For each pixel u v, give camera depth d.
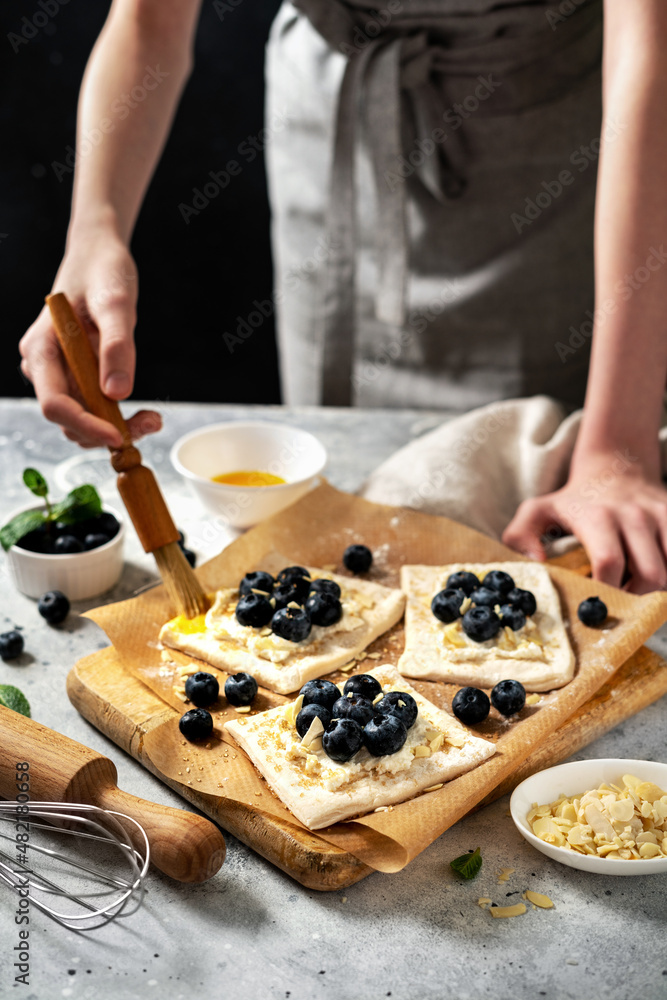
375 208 1.40
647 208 1.13
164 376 2.53
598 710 1.00
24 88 2.17
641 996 0.85
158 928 0.88
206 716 0.97
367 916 0.89
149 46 1.24
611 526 1.12
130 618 1.06
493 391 1.48
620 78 1.14
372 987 0.86
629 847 0.91
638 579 1.11
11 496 1.25
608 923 0.89
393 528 1.17
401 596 1.09
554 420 1.29
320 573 1.11
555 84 1.35
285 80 1.45
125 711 0.99
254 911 0.89
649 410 1.17
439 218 1.42
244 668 1.03
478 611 1.04
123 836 0.91
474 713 0.98
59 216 2.29
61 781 0.90
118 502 1.24
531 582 1.10
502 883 0.91
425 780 0.93
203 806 0.94
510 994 0.85
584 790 0.95
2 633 1.08
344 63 1.38
